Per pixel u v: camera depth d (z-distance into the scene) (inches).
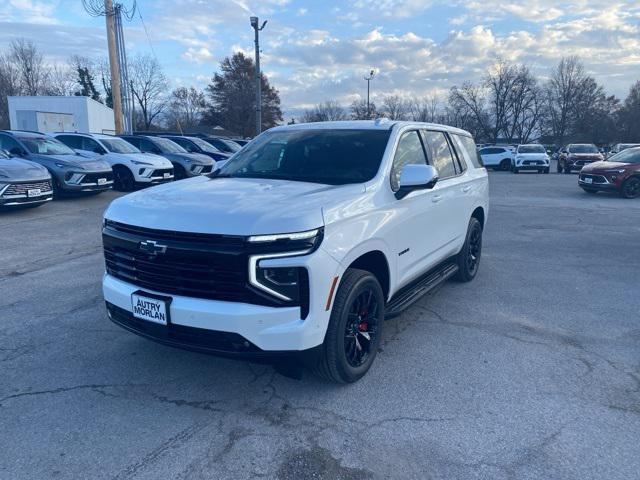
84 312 204.1
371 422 127.3
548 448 117.2
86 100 1430.9
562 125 3120.1
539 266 289.6
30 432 121.6
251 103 2603.3
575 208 552.4
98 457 112.6
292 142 186.1
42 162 518.0
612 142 3193.9
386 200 155.1
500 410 133.3
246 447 116.6
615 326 194.5
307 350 125.3
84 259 293.6
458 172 226.2
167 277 127.2
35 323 191.9
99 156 574.9
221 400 137.3
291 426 125.2
